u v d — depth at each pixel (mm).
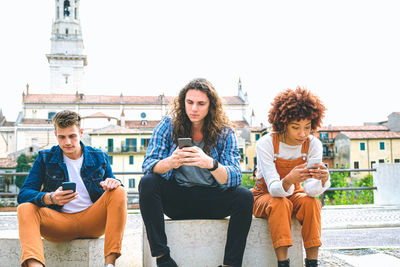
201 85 2361
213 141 2443
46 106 60312
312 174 2213
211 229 2406
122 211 2248
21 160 44594
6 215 7637
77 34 76625
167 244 2342
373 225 5793
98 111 61688
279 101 2492
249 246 2475
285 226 2281
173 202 2355
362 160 49438
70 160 2451
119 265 2615
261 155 2549
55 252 2402
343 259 3041
